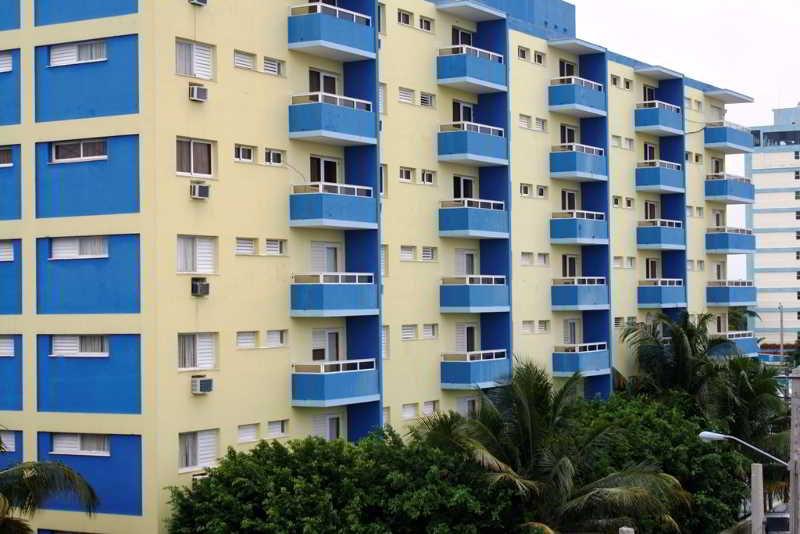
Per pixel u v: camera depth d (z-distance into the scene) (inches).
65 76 1600.6
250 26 1689.2
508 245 2150.6
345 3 1873.8
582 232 2336.4
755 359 2541.8
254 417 1667.1
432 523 1460.4
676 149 2763.3
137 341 1544.0
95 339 1579.7
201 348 1603.1
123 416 1549.0
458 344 2113.7
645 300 2647.6
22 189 1628.9
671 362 2416.3
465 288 2044.8
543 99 2340.1
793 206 6505.9
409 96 2012.8
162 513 1521.9
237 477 1449.3
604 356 2401.6
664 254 2775.6
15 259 1637.6
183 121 1576.0
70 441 1595.7
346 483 1449.3
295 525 1397.6
